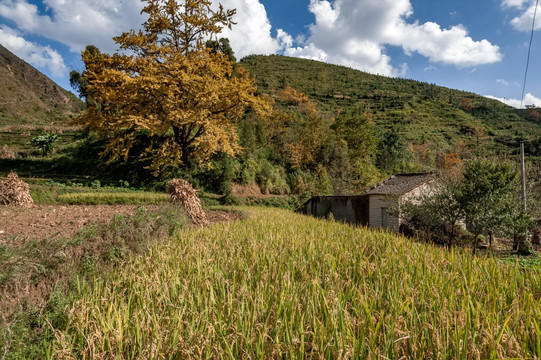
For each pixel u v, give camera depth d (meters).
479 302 3.63
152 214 7.96
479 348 2.75
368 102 119.00
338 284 3.94
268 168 32.88
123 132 26.80
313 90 126.06
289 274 4.40
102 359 2.80
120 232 6.30
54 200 14.42
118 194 16.39
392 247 6.39
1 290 3.88
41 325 3.74
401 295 3.81
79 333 3.22
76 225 7.52
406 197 17.41
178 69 22.06
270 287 3.98
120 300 3.79
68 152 31.16
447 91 155.25
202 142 24.28
